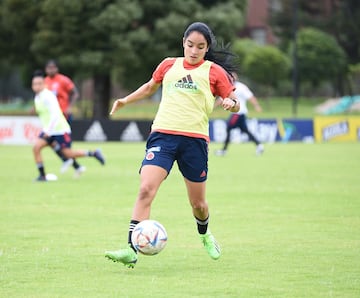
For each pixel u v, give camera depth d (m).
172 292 22.12
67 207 40.00
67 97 63.06
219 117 150.50
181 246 29.28
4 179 54.31
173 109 24.66
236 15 132.50
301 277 24.09
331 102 178.25
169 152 24.41
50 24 127.88
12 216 36.78
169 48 131.50
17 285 22.92
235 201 42.59
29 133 98.69
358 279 23.81
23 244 29.52
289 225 34.31
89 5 125.12
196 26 24.70
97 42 129.12
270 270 25.12
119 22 124.94
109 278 23.89
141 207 24.08
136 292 22.09
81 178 55.12
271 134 107.06
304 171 61.47
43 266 25.58
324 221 35.50
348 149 90.94
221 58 25.45
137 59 128.50
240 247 29.08
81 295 21.73
